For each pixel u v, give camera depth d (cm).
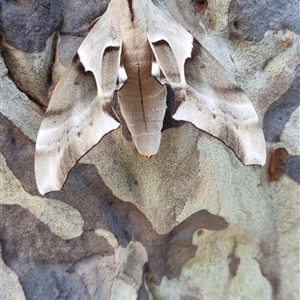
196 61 15
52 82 18
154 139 16
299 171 19
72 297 18
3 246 17
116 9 15
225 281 20
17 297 17
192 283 20
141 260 19
